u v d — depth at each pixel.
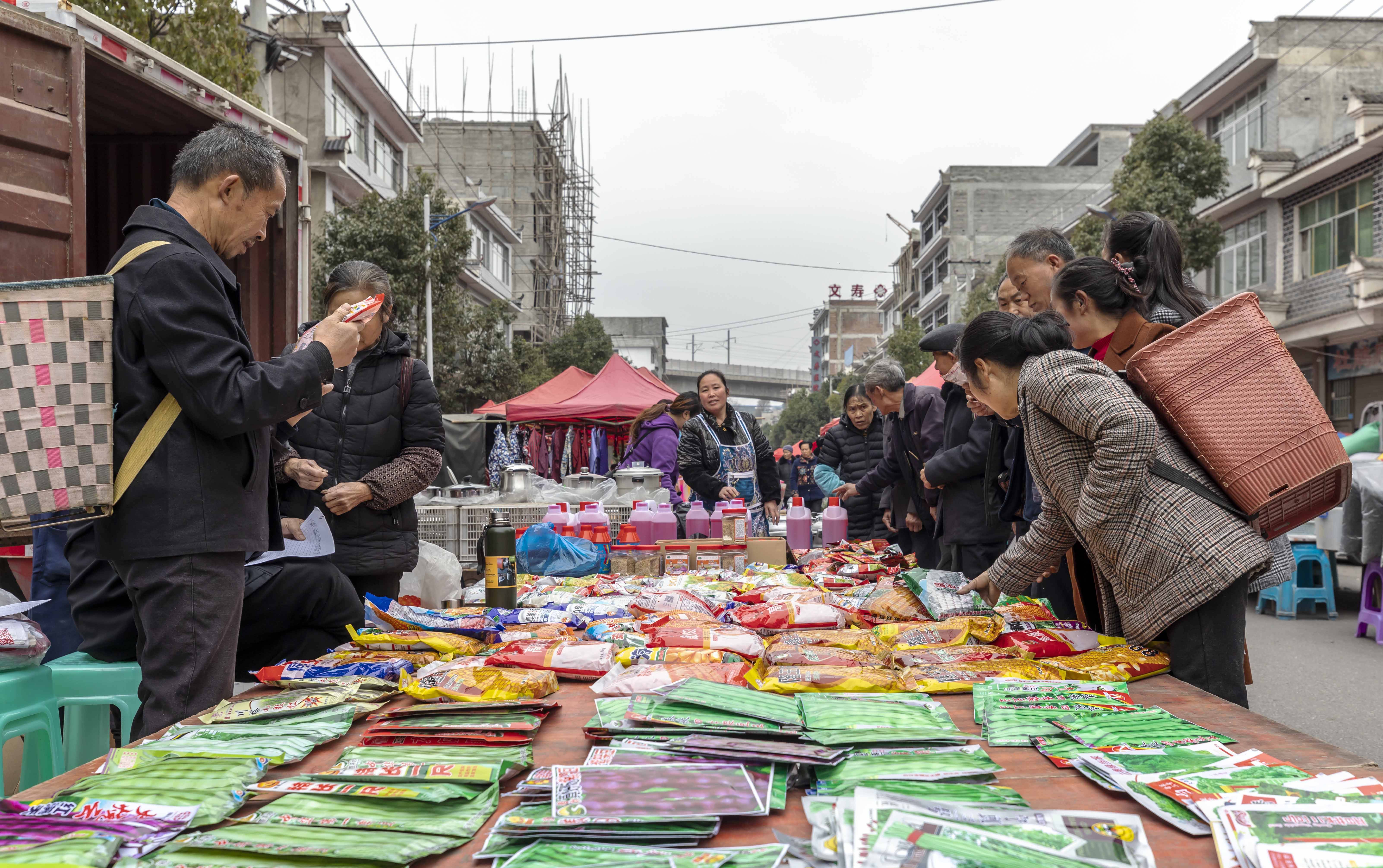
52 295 1.78
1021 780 1.24
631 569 3.44
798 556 3.83
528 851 1.02
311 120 21.53
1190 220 18.80
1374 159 16.61
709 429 4.99
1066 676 1.76
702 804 1.11
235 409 1.84
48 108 3.19
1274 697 4.65
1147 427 1.81
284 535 2.79
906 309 60.81
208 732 1.45
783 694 1.65
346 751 1.33
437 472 3.29
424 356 22.45
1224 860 0.98
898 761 1.26
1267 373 1.95
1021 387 2.04
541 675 1.70
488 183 45.16
